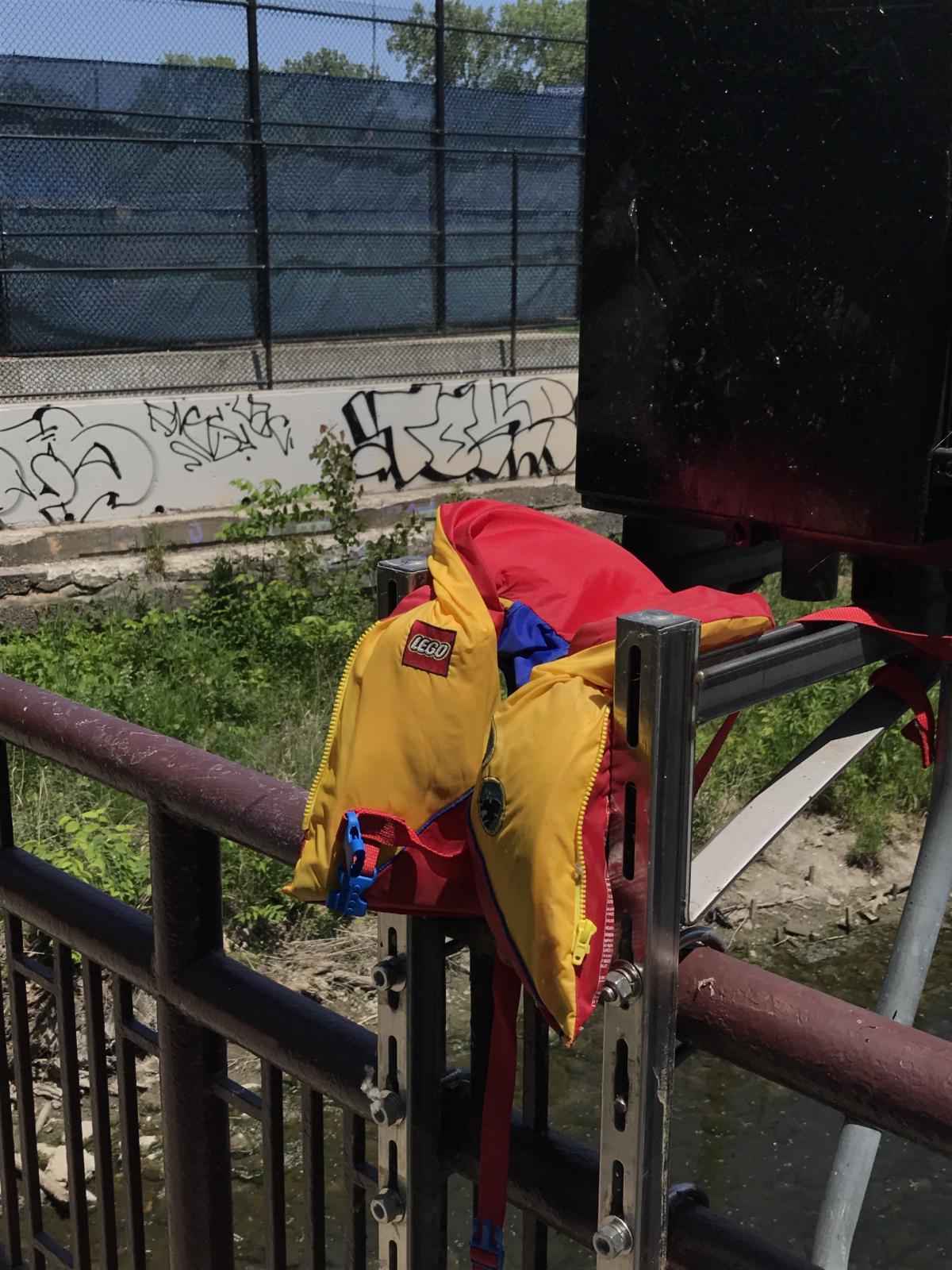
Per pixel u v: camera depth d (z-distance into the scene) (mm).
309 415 9750
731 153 1386
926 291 1241
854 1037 986
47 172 9500
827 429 1353
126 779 1652
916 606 1445
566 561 1267
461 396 10617
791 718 6711
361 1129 1511
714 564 1771
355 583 8711
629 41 1467
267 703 6918
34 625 7996
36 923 1938
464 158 11594
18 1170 4109
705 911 1041
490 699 1122
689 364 1485
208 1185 1772
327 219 10891
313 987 5074
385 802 1125
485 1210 1215
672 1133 4551
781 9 1308
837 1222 1680
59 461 8594
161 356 9828
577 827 986
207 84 10227
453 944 1300
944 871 1697
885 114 1239
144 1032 1810
